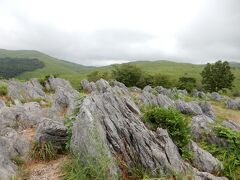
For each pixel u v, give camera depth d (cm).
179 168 1266
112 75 12219
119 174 1151
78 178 1085
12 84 4959
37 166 1298
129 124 1378
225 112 5306
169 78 12306
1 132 1513
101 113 1365
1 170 1138
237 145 1750
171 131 1501
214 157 1578
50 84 6569
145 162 1238
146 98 4341
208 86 13912
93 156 1134
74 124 1320
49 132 1415
